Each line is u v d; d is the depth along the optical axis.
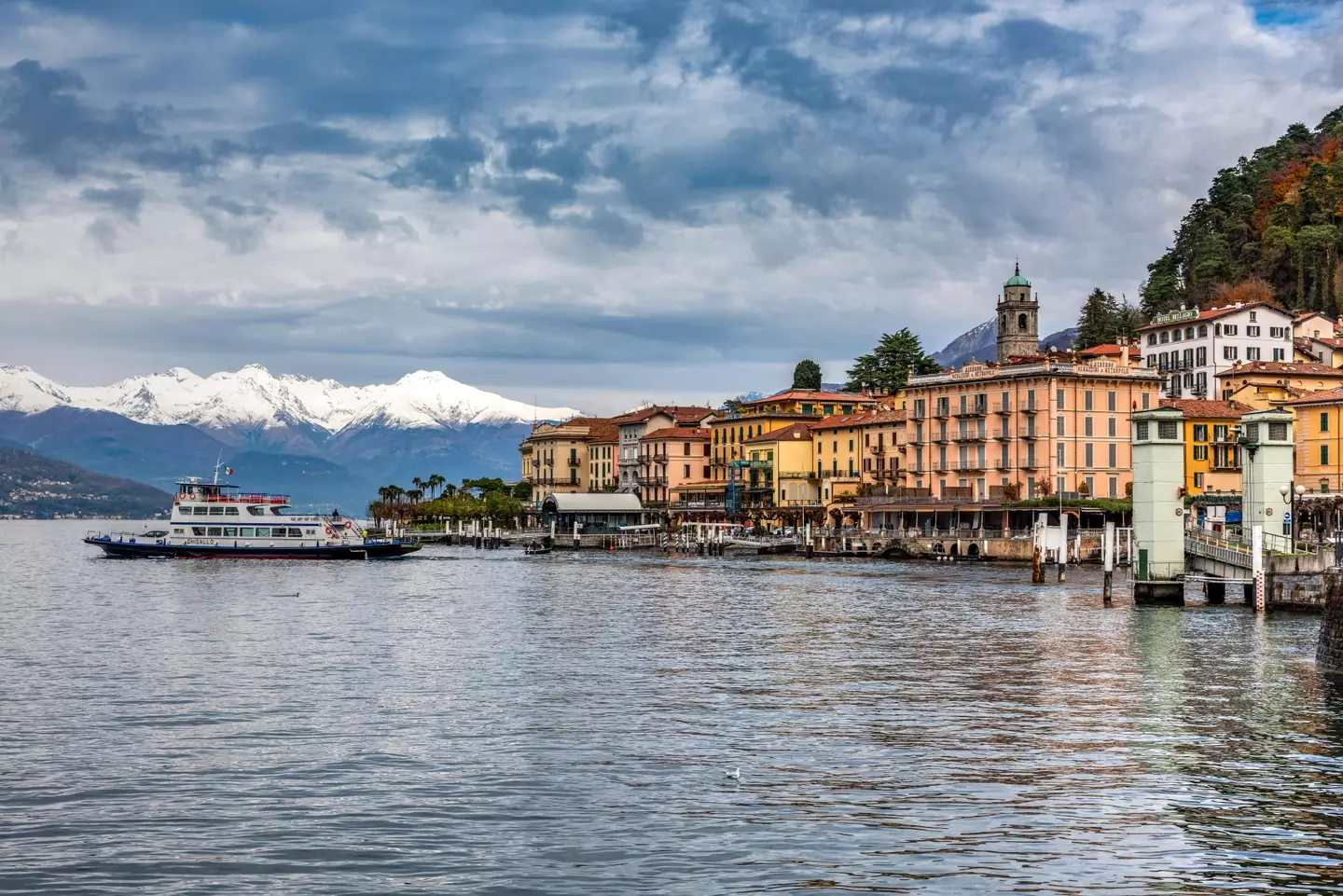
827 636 74.19
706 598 105.50
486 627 81.31
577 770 39.22
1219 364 193.75
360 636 76.50
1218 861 30.75
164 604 103.00
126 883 29.59
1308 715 47.31
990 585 117.19
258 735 44.62
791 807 35.09
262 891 29.09
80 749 42.44
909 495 183.00
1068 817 34.19
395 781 38.06
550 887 29.25
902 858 30.97
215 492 180.62
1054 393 164.12
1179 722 46.19
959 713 48.09
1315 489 137.12
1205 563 90.69
